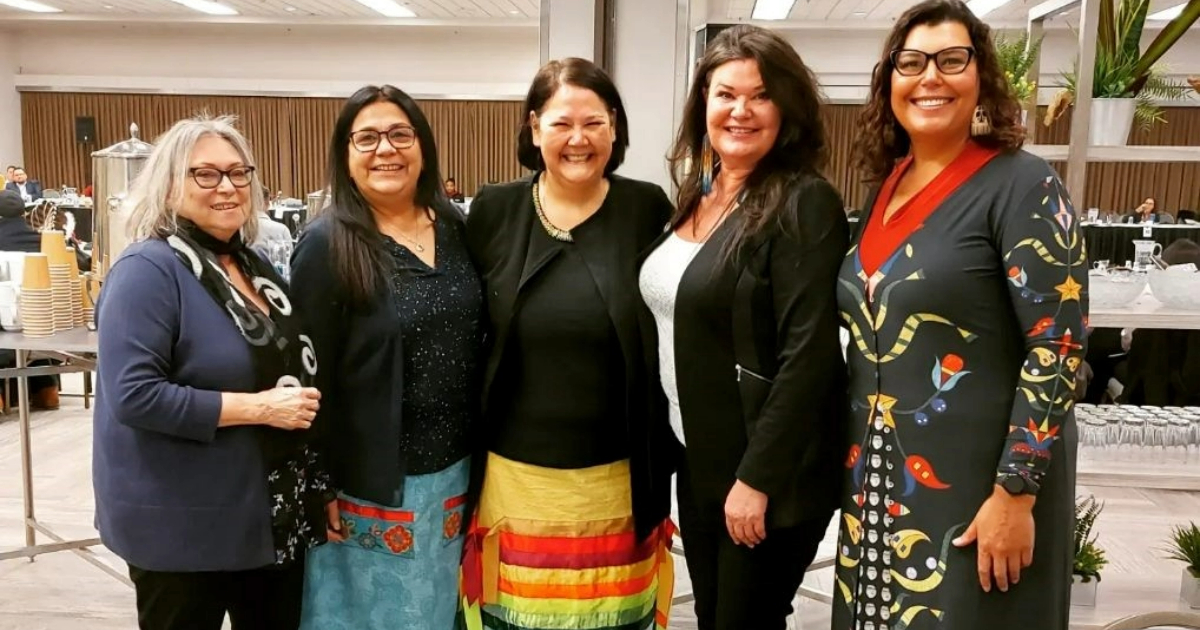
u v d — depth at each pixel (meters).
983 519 1.44
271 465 1.73
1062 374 1.38
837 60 12.16
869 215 1.60
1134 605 2.45
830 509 1.63
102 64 13.73
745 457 1.58
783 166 1.63
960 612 1.47
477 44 13.36
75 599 3.04
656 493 1.86
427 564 1.88
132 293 1.64
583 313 1.77
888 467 1.52
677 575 3.22
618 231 1.84
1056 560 1.48
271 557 1.74
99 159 2.91
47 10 12.37
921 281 1.46
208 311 1.70
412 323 1.78
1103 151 2.22
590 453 1.83
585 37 3.11
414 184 1.86
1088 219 7.66
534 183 1.91
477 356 1.90
